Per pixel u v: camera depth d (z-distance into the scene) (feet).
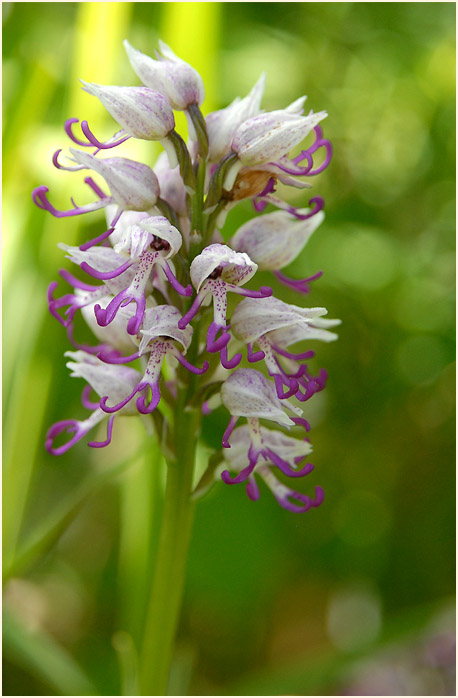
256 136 0.89
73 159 0.91
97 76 1.09
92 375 0.92
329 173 1.50
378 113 1.53
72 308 0.93
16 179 1.12
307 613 1.55
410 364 1.46
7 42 1.17
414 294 1.47
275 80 1.29
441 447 1.46
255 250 0.93
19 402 1.10
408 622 1.02
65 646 1.35
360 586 1.51
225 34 1.27
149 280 0.89
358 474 1.46
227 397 0.91
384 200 1.53
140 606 1.05
